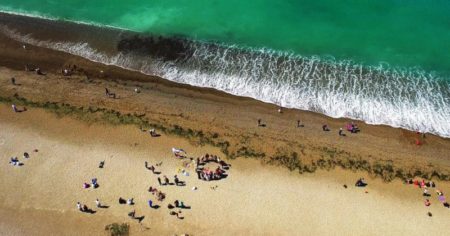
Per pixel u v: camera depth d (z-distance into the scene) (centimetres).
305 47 5441
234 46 5441
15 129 4659
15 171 4341
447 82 5116
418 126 4741
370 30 5581
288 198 4200
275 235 3975
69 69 5197
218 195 4206
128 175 4325
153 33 5547
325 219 4078
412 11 5741
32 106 4838
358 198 4212
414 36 5509
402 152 4522
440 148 4569
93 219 4031
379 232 4012
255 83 5100
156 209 4097
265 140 4584
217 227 4009
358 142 4588
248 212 4103
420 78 5147
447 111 4869
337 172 4375
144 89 5019
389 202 4194
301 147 4534
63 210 4084
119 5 5881
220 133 4634
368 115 4831
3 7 5844
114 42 5462
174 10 5812
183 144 4556
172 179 4297
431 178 4341
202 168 4381
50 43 5456
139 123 4706
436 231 4025
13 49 5391
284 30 5597
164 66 5241
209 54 5359
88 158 4447
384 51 5384
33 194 4181
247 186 4272
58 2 5919
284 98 4972
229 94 5009
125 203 4131
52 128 4675
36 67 5206
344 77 5150
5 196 4166
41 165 4388
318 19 5700
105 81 5091
